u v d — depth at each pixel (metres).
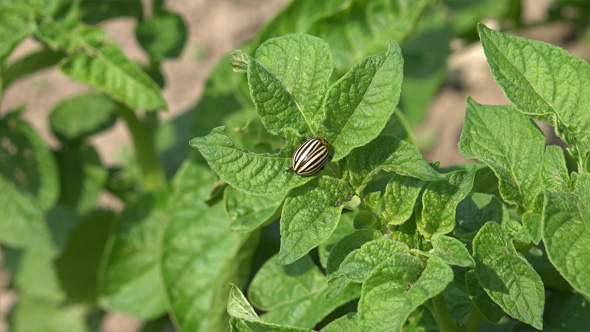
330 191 0.28
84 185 0.53
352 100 0.28
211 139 0.28
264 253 0.53
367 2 0.43
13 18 0.41
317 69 0.28
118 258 0.51
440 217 0.28
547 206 0.27
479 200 0.30
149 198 0.51
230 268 0.39
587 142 0.29
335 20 0.43
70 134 0.53
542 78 0.29
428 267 0.27
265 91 0.28
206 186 0.43
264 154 0.28
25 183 0.46
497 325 0.36
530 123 0.30
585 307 0.32
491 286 0.28
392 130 0.36
